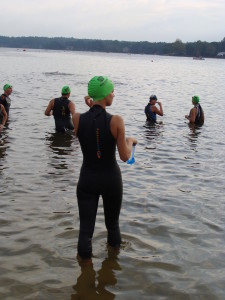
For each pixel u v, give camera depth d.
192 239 4.78
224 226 5.18
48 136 10.05
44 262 4.14
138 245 4.59
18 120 11.94
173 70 60.38
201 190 6.57
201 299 3.61
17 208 5.46
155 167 7.82
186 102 19.02
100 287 3.75
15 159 7.87
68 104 10.41
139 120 13.11
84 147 3.90
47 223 5.03
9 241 4.53
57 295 3.60
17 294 3.59
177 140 10.36
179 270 4.08
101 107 3.88
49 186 6.39
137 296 3.63
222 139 10.73
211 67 87.00
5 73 33.12
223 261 4.29
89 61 80.38
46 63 59.59
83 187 3.98
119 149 3.82
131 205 5.78
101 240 4.66
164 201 5.99
